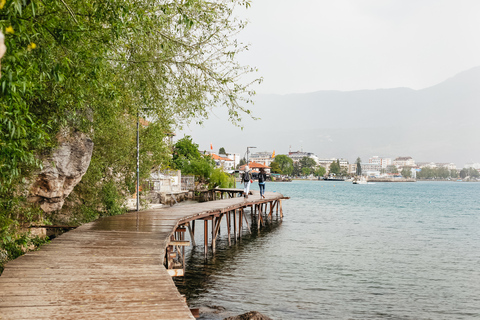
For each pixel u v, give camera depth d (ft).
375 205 222.07
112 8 26.43
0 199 37.06
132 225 50.70
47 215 57.06
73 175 53.88
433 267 65.31
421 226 126.00
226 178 246.27
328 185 637.71
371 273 60.18
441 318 41.45
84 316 17.54
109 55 33.99
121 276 24.66
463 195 379.76
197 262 65.51
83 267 26.91
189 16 33.27
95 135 63.57
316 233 103.55
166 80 38.19
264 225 120.57
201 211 70.13
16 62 18.08
